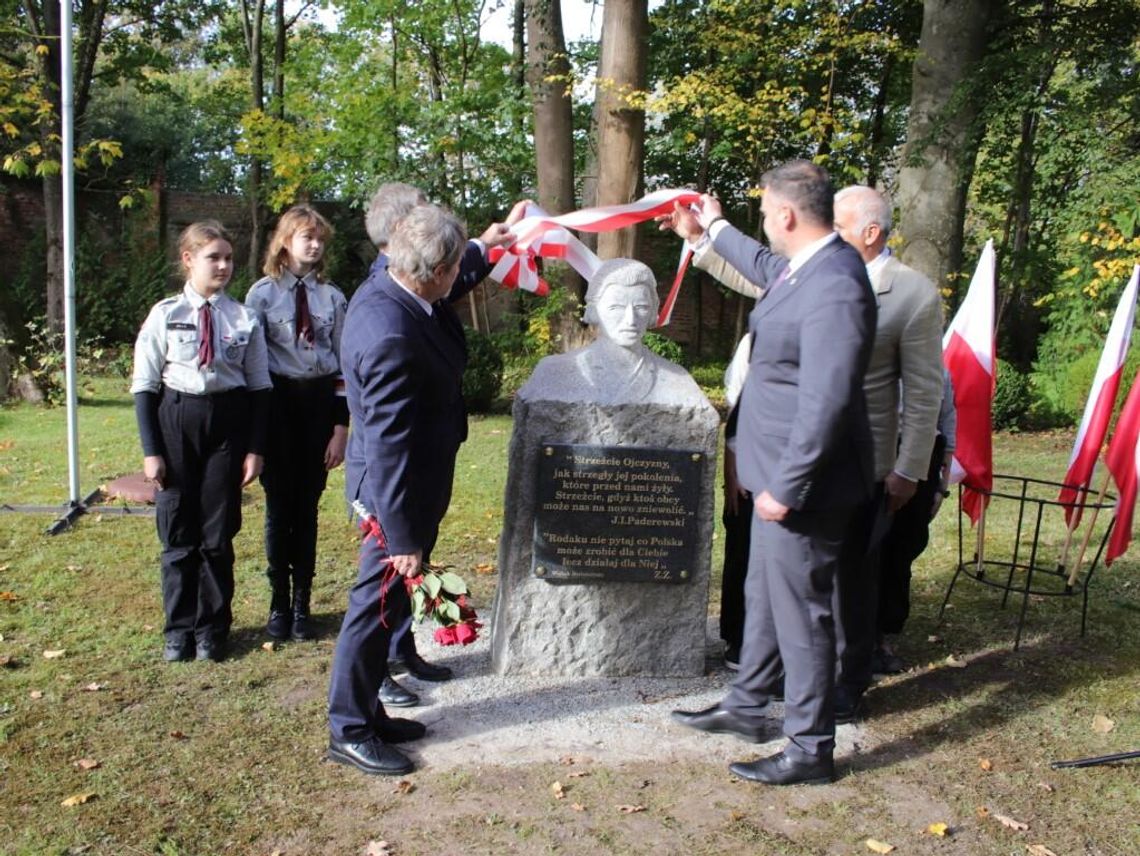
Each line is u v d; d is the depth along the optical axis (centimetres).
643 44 1091
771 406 323
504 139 1360
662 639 411
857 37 1152
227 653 422
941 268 1085
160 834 289
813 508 310
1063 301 1352
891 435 368
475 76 1467
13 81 1125
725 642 447
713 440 398
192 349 388
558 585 402
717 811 313
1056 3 1238
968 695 407
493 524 654
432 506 322
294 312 417
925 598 531
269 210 1786
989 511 738
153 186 1761
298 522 434
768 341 322
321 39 1628
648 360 401
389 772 327
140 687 386
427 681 400
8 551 546
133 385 392
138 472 749
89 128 1906
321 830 296
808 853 292
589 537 396
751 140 1178
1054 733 373
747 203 1700
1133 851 297
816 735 330
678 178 1705
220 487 401
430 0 1382
